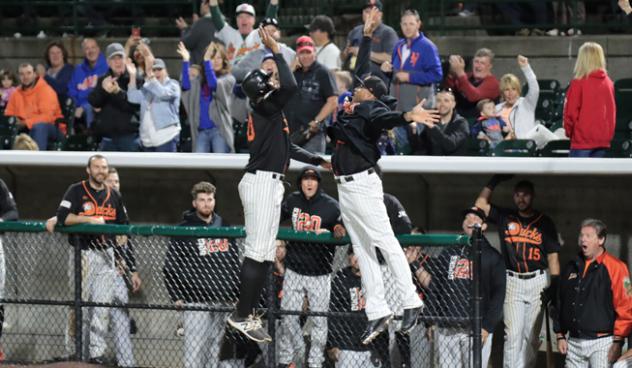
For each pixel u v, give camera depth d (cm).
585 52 3584
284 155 2742
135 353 3347
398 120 2670
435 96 3994
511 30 5100
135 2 5322
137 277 3328
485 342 3278
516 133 3900
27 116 4406
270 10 4247
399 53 3984
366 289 2789
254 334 2778
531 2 4903
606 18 5091
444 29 4953
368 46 3469
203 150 3984
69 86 4650
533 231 3422
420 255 3053
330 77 3697
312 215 3281
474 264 2923
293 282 3138
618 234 3603
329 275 3136
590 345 3244
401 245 2978
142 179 3909
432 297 3050
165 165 3597
